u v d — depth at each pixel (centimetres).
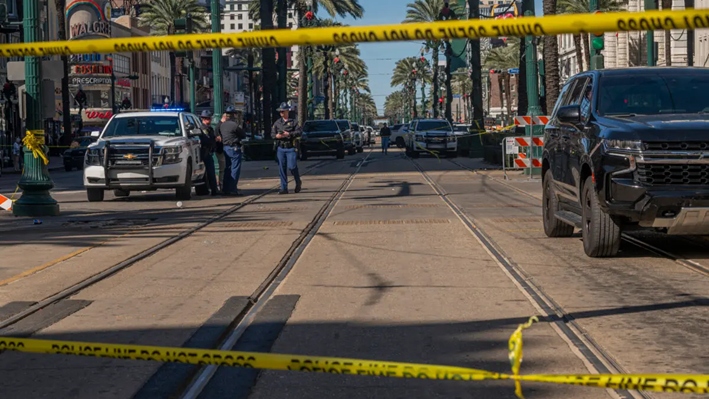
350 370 370
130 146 2373
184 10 9056
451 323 827
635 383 339
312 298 970
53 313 900
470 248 1332
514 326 810
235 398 599
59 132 8706
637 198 1112
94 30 9344
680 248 1304
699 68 1327
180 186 2388
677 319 823
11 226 1788
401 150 7669
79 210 2152
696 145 1105
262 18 5697
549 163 1430
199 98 13325
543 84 4612
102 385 634
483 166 3962
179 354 398
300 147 5378
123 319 869
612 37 8000
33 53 436
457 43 5503
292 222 1750
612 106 1253
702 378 338
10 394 619
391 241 1430
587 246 1220
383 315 870
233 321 851
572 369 655
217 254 1324
